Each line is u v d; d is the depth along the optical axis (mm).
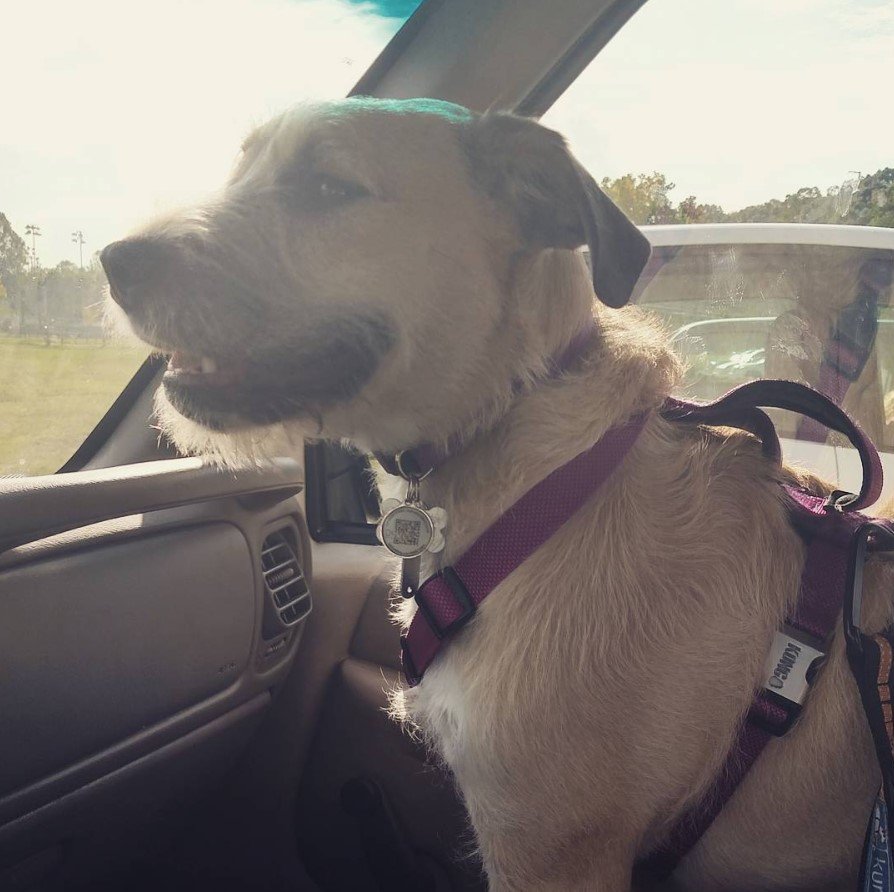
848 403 735
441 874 696
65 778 526
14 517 479
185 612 604
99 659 541
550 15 646
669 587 463
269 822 749
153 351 566
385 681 720
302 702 745
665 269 754
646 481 488
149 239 506
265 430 548
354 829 727
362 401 513
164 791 625
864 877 407
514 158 512
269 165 552
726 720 457
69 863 579
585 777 451
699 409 523
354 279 508
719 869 481
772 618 464
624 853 469
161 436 678
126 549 568
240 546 659
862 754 450
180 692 605
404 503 509
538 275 514
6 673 487
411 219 510
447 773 651
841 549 471
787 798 460
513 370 505
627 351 516
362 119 531
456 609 470
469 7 653
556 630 453
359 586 771
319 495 833
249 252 512
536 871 467
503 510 479
